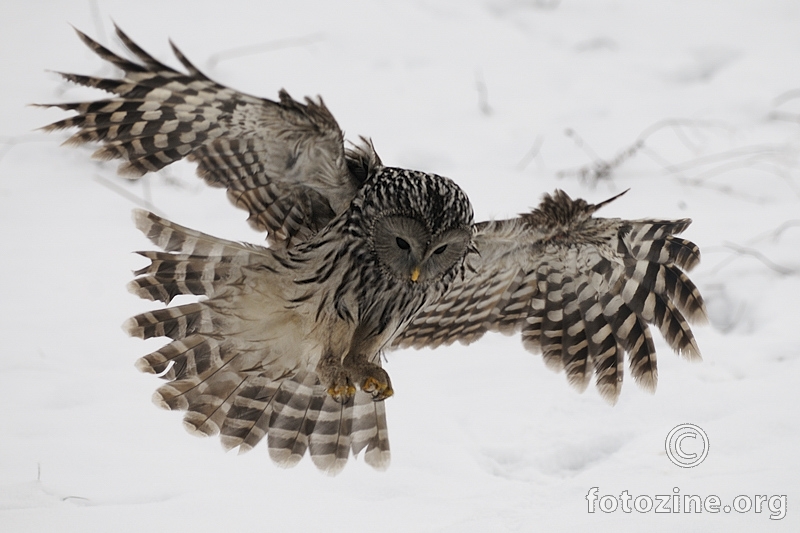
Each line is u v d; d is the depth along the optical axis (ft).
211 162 29.07
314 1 74.08
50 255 47.98
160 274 30.42
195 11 70.64
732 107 67.26
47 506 29.12
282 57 66.90
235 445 32.73
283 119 27.61
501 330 37.29
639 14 79.66
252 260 30.83
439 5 77.92
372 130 61.16
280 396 32.96
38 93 60.44
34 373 37.76
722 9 80.84
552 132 63.36
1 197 53.21
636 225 34.14
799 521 27.40
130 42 25.67
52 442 33.32
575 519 28.68
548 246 34.99
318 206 31.01
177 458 33.24
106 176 56.34
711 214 55.47
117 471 31.94
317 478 33.17
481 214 52.85
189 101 27.14
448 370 41.14
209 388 32.27
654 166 60.54
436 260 31.22
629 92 69.10
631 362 36.52
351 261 30.91
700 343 43.34
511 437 35.76
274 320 31.60
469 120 64.13
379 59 69.46
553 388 39.45
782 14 79.97
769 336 43.55
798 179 59.16
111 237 50.16
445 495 31.55
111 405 36.19
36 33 66.44
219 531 28.40
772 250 51.16
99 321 42.60
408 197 30.17
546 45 75.31
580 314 36.58
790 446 32.65
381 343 32.68
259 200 30.40
